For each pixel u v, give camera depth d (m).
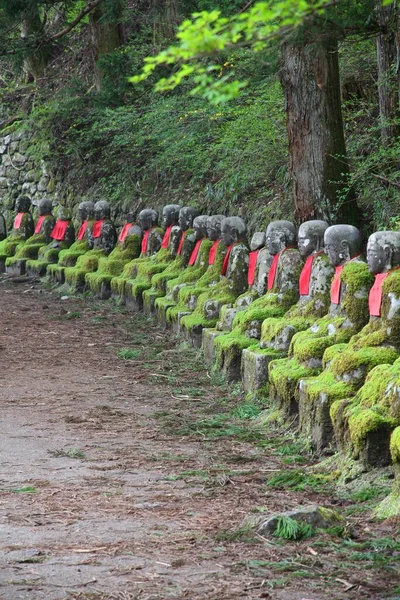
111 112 19.69
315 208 12.78
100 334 14.76
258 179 16.77
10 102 27.11
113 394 10.83
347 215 13.07
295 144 12.84
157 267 16.52
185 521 6.30
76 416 9.69
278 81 15.27
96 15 22.06
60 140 24.00
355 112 15.66
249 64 14.22
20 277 20.94
